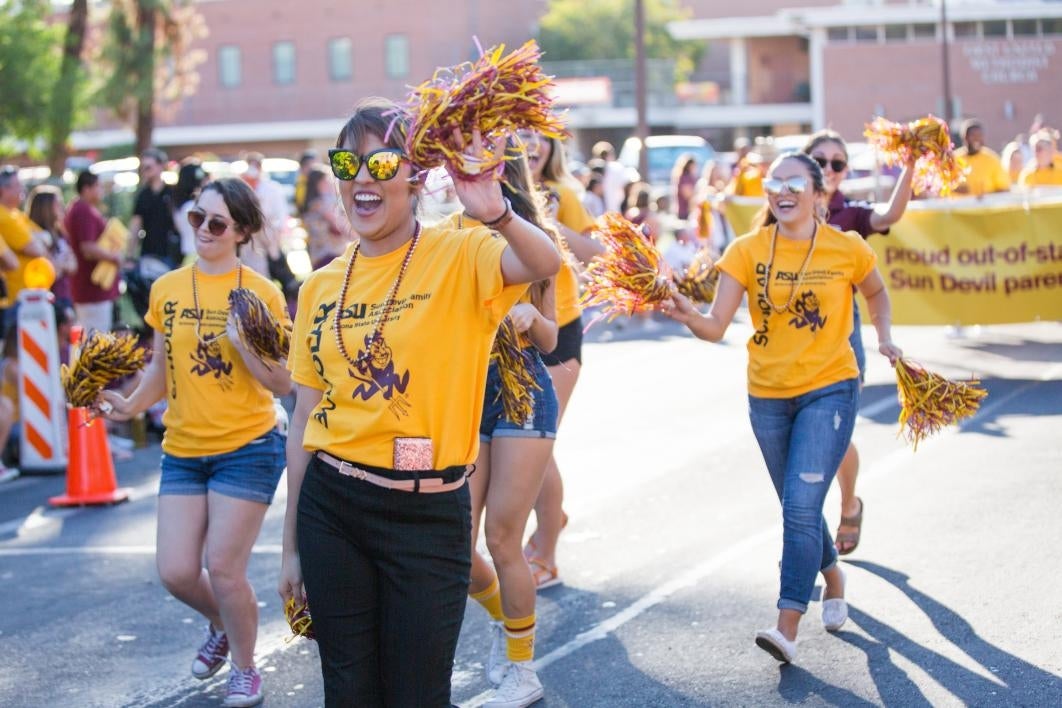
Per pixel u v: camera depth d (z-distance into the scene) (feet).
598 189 67.10
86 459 32.55
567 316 21.81
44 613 23.76
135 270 43.60
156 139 195.31
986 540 24.79
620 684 18.80
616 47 211.41
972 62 183.52
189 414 18.33
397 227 12.92
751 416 20.11
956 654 19.30
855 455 23.25
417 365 12.70
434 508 12.84
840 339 19.67
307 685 19.57
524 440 18.01
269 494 18.51
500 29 199.00
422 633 12.84
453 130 11.80
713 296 21.35
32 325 36.42
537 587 23.25
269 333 17.11
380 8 189.67
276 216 54.70
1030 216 47.24
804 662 19.31
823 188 19.85
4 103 88.94
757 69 204.33
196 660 19.67
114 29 95.09
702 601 22.30
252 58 194.18
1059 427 34.47
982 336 52.65
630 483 31.17
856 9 187.93
